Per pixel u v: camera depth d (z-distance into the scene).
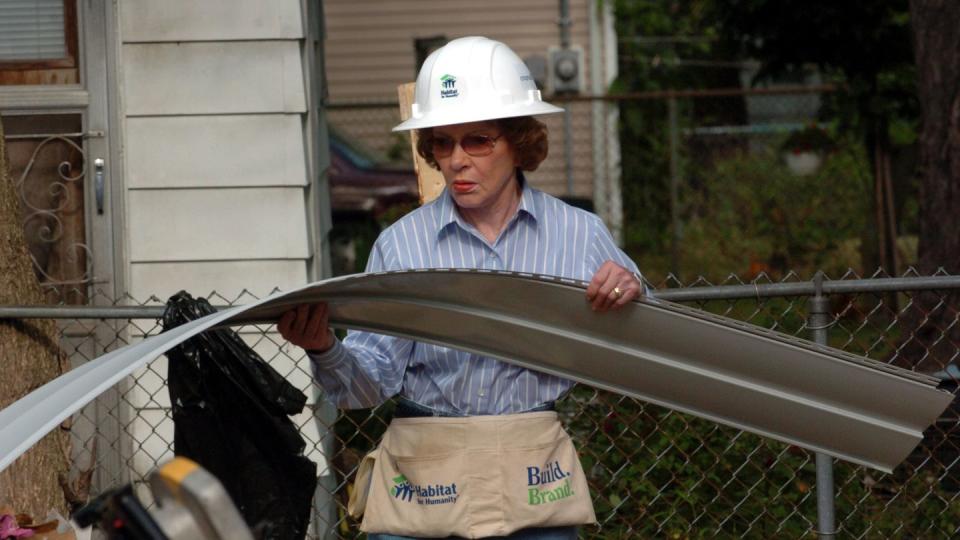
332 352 5.57
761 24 19.70
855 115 20.08
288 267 10.04
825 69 20.73
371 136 28.72
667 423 9.35
